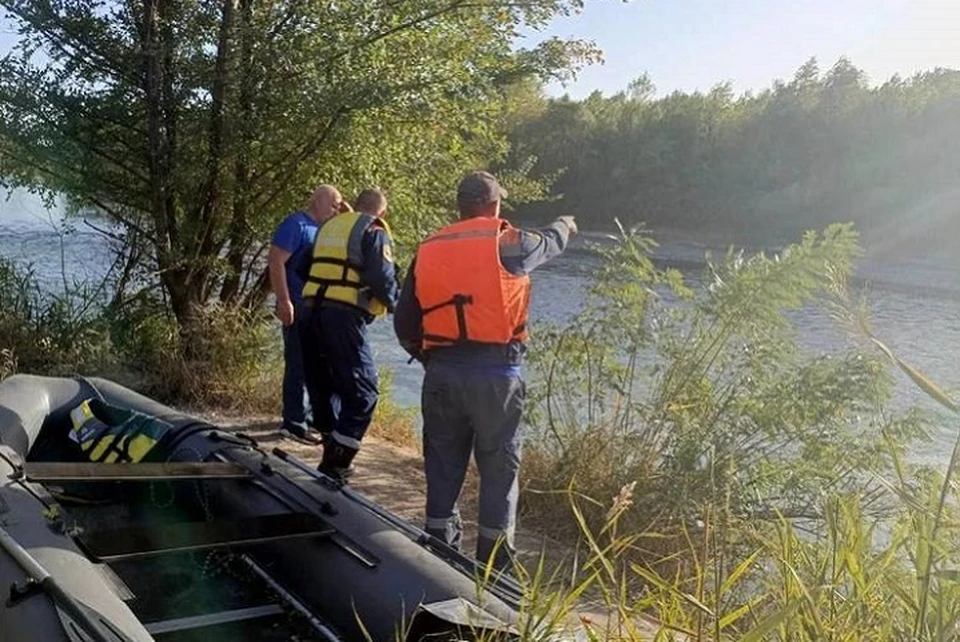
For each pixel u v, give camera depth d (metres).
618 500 2.61
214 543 3.38
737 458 5.02
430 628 2.79
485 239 4.01
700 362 5.55
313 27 8.55
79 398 5.20
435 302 4.05
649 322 5.81
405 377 11.38
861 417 5.15
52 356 7.55
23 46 8.29
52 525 3.19
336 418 6.31
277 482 4.05
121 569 3.76
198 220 8.63
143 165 8.70
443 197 9.76
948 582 2.07
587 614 2.87
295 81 8.32
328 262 5.68
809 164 53.59
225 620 3.44
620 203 55.59
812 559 2.55
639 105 61.72
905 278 29.64
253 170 8.68
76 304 8.35
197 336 8.03
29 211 8.99
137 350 8.22
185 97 8.23
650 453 5.29
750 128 56.12
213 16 8.39
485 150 10.04
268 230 8.97
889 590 2.28
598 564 3.42
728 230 51.91
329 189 6.52
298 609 3.50
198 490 4.34
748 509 4.69
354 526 3.61
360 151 8.73
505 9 8.95
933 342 16.66
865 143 51.69
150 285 8.91
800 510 4.74
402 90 8.31
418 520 5.38
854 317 2.65
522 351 4.13
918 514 2.36
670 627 2.25
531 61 9.22
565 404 5.91
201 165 8.34
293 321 6.55
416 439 7.73
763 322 5.48
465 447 4.22
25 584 2.74
